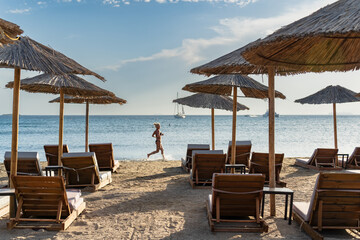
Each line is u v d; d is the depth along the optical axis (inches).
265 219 204.2
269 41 142.1
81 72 205.5
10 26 151.9
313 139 1248.2
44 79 278.8
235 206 189.3
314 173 390.6
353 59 186.4
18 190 185.6
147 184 326.0
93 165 293.7
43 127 2476.6
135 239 172.2
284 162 487.8
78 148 924.6
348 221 178.5
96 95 338.3
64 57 213.5
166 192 287.3
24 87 321.1
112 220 205.0
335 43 169.2
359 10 135.0
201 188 303.7
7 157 285.6
